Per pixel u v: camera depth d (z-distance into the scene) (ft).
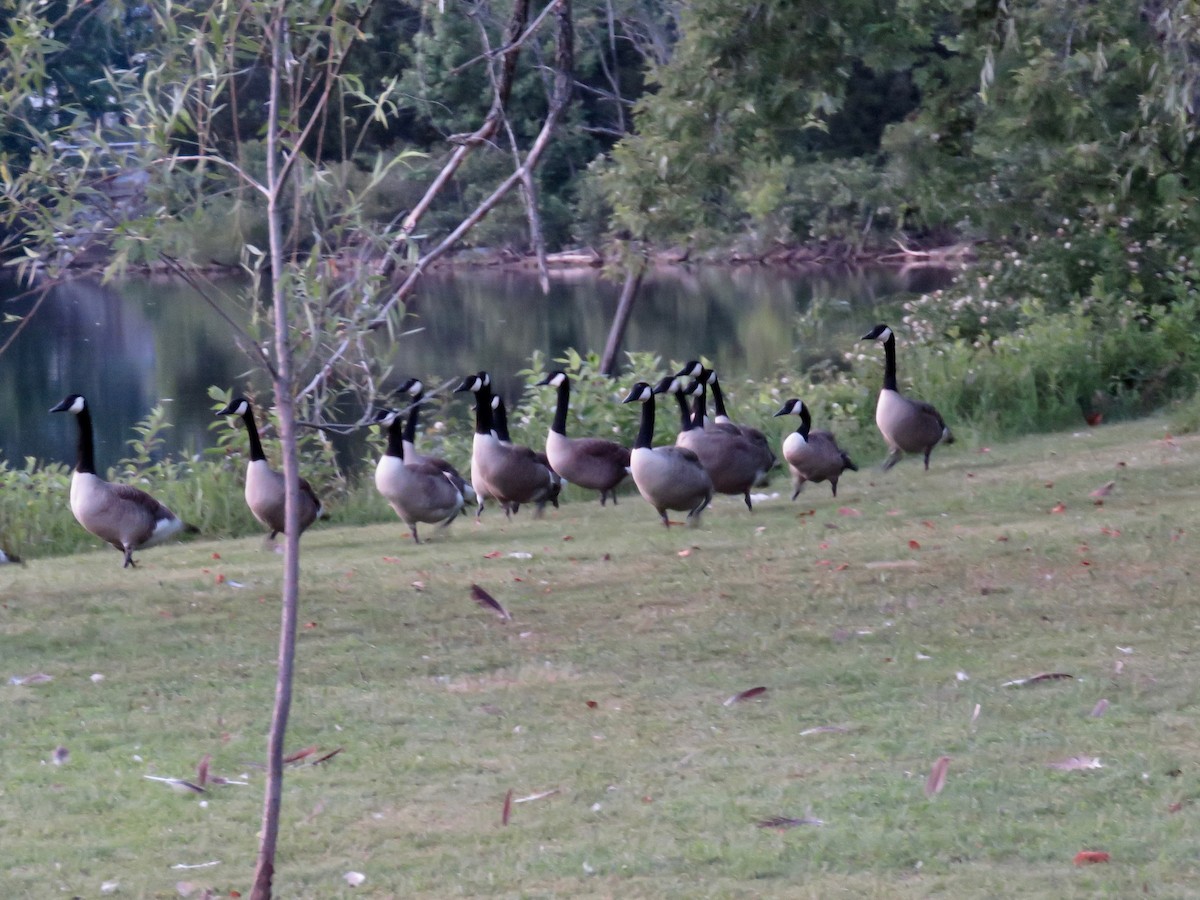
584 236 209.36
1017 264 100.94
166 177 21.61
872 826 22.16
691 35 66.03
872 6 65.51
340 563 46.88
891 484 59.98
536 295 188.24
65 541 60.80
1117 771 23.94
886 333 62.54
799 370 103.60
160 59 22.98
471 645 34.83
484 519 59.52
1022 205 100.07
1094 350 82.79
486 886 20.67
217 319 170.19
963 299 101.24
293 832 23.22
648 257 85.25
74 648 35.60
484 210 50.96
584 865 21.20
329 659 33.91
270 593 41.22
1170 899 18.93
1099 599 35.53
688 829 22.56
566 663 32.89
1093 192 89.25
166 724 29.27
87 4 26.37
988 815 22.41
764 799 23.65
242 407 52.49
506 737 27.84
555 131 53.21
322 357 22.77
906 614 35.47
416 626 36.78
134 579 44.62
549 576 42.22
